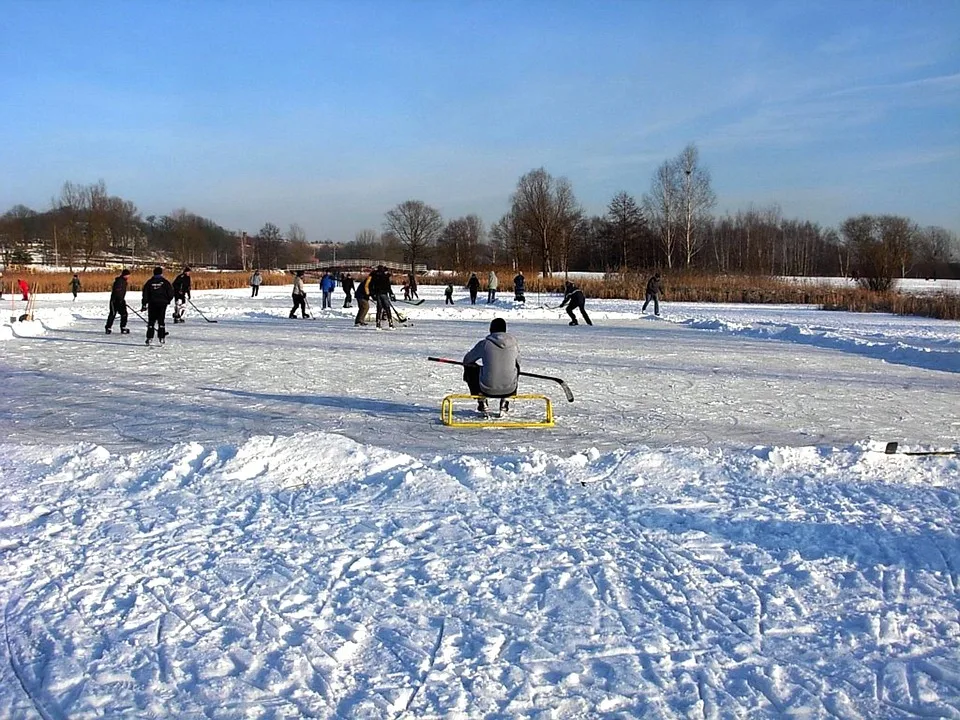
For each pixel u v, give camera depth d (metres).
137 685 3.79
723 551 5.49
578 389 13.46
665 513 6.26
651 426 10.34
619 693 3.74
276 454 7.38
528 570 5.11
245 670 3.92
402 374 14.79
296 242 133.75
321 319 30.02
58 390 12.66
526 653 4.10
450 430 9.94
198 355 17.50
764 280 50.41
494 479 7.05
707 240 92.25
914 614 4.60
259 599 4.68
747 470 7.39
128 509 6.23
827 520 6.12
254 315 31.64
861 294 39.47
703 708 3.63
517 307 36.84
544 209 75.00
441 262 98.12
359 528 5.85
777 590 4.86
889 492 6.86
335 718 3.54
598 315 33.19
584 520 6.08
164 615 4.48
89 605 4.60
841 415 11.30
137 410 11.06
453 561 5.23
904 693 3.78
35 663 4.00
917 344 21.12
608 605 4.65
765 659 4.07
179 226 109.12
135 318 28.47
